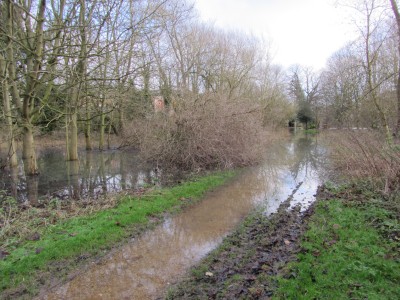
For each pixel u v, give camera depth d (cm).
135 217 709
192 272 482
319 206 745
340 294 356
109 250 566
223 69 2539
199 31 2500
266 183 1144
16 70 1168
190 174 1281
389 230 530
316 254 470
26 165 1326
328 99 3575
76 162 1731
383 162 854
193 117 1372
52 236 597
